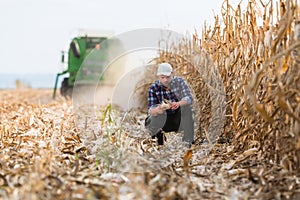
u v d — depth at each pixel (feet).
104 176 22.76
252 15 28.86
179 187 20.22
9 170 23.21
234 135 29.96
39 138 31.17
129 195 19.76
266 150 25.54
